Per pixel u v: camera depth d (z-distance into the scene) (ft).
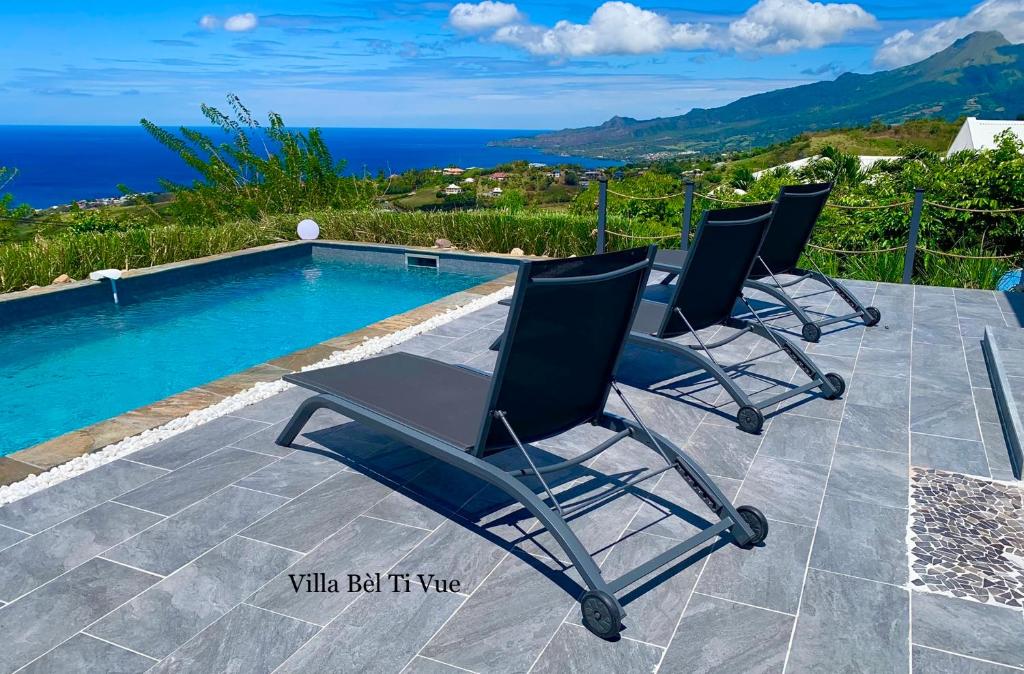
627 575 7.25
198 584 7.75
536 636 6.94
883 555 8.29
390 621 7.16
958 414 12.46
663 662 6.56
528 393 8.49
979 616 7.19
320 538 8.71
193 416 12.51
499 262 31.24
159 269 28.14
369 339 17.62
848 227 30.55
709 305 13.89
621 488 8.57
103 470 10.52
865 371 14.80
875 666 6.49
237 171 47.32
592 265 8.04
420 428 8.97
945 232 28.76
